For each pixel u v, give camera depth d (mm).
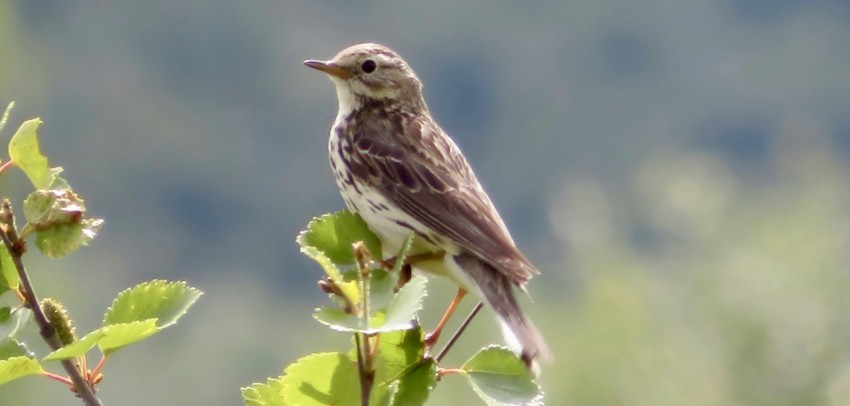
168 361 33344
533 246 47438
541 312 20219
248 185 47812
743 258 17922
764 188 48688
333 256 6488
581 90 55281
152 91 50562
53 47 50062
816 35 57969
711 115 55375
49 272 23188
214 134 49344
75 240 5895
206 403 32844
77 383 5828
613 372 17531
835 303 17141
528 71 55969
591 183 51844
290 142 50156
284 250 45844
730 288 17562
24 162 6016
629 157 53438
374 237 6508
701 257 21141
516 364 6211
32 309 5906
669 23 56781
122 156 47688
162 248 45094
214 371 33719
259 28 52844
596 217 24406
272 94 51656
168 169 47219
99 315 37219
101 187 46688
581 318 18750
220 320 38438
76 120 48469
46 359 5613
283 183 48438
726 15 58031
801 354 16953
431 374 6098
